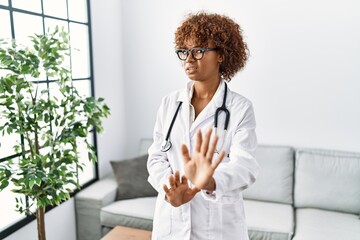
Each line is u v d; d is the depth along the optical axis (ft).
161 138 4.00
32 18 6.69
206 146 2.59
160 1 9.80
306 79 8.87
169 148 3.74
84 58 8.76
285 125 9.25
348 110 8.65
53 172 5.32
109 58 9.77
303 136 9.14
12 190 5.14
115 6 9.94
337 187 8.11
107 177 9.60
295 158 8.86
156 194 8.89
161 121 4.04
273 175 8.70
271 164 8.80
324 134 8.95
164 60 10.09
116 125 10.36
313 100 8.91
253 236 7.22
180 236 3.70
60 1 7.66
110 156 10.09
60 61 5.56
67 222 8.07
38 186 5.21
